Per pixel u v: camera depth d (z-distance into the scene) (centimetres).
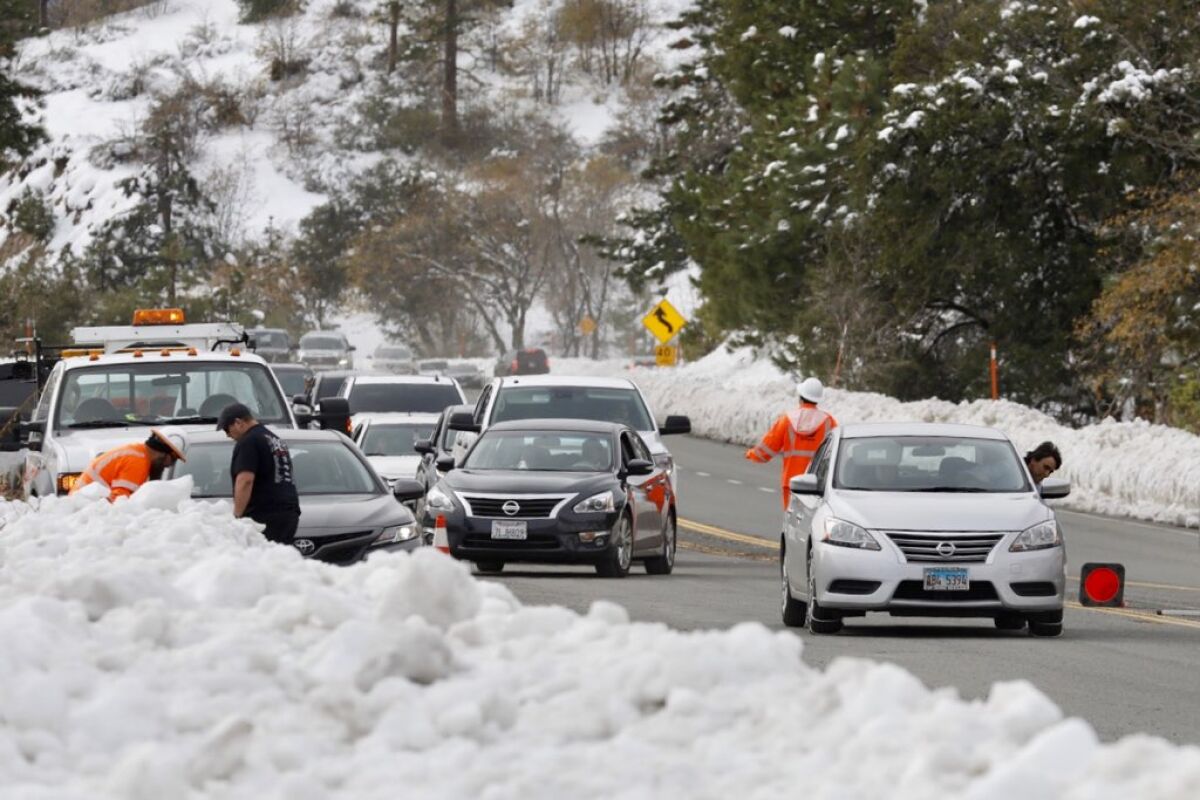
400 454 8325
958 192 14800
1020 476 5062
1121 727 3256
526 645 2128
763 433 15125
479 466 6694
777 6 19600
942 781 1517
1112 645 4606
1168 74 14175
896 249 15038
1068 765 1462
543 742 1795
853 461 5112
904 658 4225
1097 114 14375
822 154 16712
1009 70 14612
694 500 10250
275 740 1775
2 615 2227
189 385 6094
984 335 15850
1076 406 15412
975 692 3647
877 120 15450
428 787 1645
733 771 1669
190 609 2466
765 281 16975
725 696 1881
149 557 3231
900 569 4694
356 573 2828
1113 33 14725
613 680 1927
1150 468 9894
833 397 14725
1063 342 14988
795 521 5100
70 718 1852
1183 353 12962
